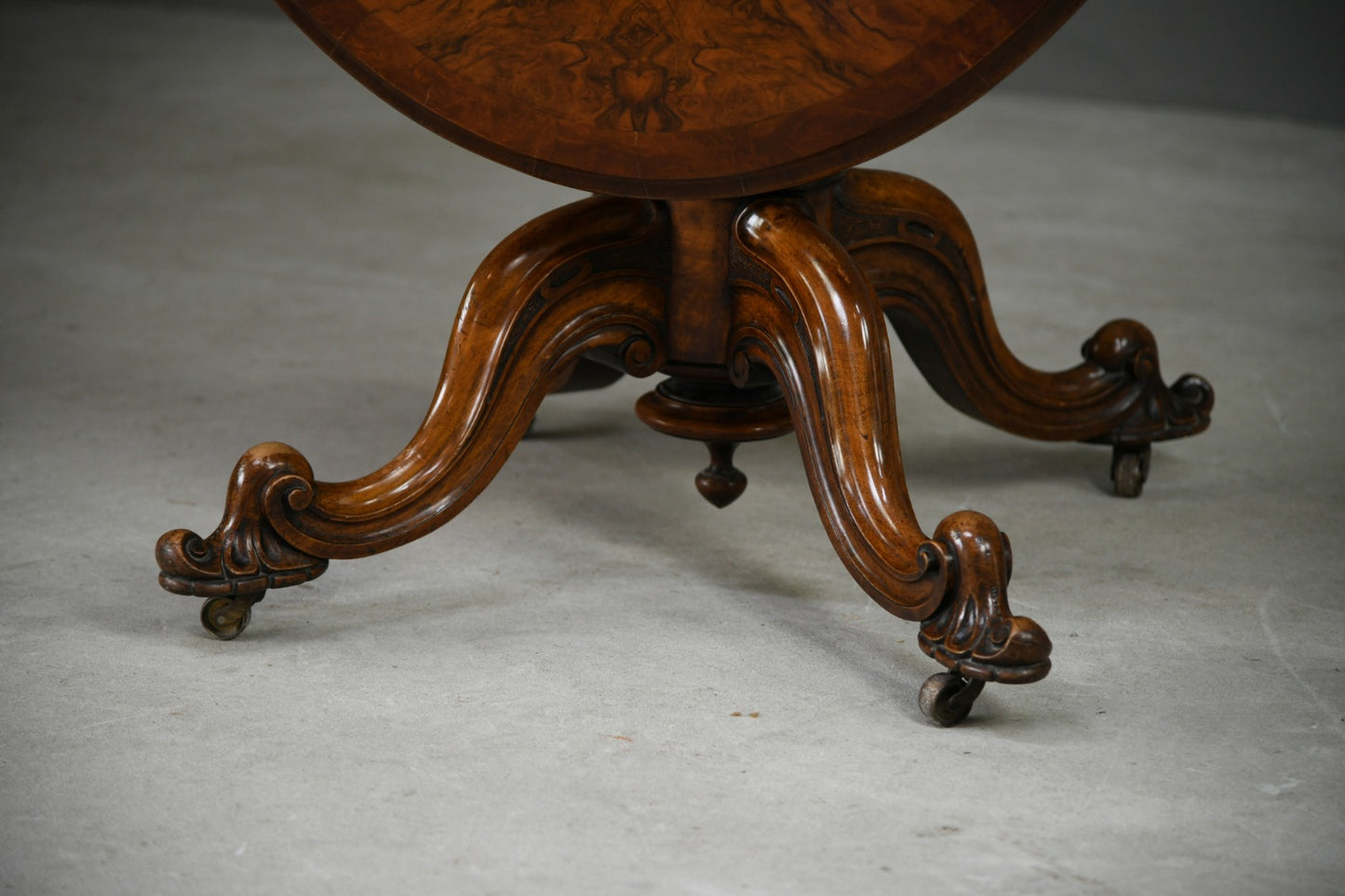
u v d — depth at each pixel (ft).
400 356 7.58
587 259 4.62
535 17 4.33
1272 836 3.43
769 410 4.95
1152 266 9.80
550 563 5.11
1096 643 4.50
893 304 5.11
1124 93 17.34
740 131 4.25
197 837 3.38
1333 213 11.55
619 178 4.49
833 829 3.44
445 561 5.11
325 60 18.13
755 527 5.49
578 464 6.15
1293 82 16.55
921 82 3.96
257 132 13.85
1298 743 3.88
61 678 4.17
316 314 8.29
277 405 6.75
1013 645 3.71
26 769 3.67
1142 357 5.69
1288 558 5.21
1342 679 4.26
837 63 4.04
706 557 5.19
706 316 4.71
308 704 4.04
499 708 4.03
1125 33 17.15
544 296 4.59
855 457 4.18
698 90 4.24
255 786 3.60
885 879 3.24
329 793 3.58
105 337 7.68
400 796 3.56
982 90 3.94
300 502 4.33
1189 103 17.08
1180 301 8.91
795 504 5.74
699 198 4.45
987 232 10.78
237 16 21.45
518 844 3.36
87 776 3.64
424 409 6.76
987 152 14.07
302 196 11.39
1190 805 3.57
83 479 5.76
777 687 4.18
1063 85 17.60
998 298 8.98
